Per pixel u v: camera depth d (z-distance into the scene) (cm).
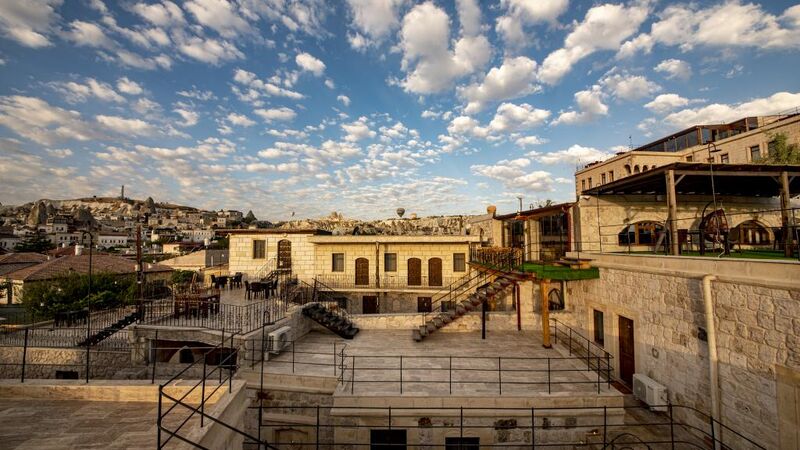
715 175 1120
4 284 2694
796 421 639
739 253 1091
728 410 777
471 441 918
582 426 906
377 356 1218
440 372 1090
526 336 1498
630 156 3772
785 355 660
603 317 1274
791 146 2688
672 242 1072
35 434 547
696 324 873
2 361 1359
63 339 1435
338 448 920
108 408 645
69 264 2859
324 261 2178
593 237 1482
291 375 1045
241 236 2189
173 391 681
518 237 2078
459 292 2095
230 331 1154
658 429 909
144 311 1438
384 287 2102
